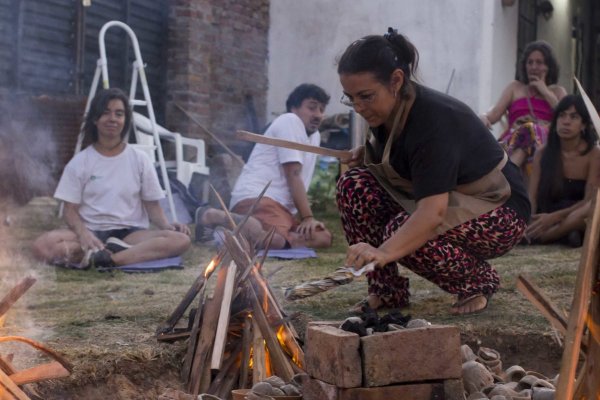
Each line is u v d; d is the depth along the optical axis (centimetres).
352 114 921
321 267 596
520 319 416
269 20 1149
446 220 392
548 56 798
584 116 709
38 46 846
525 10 1245
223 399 344
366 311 309
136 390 353
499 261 607
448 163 359
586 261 229
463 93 1063
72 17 884
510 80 1160
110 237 627
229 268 366
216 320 359
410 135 362
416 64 366
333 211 911
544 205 730
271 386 307
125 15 953
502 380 333
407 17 1086
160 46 1014
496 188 398
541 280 524
